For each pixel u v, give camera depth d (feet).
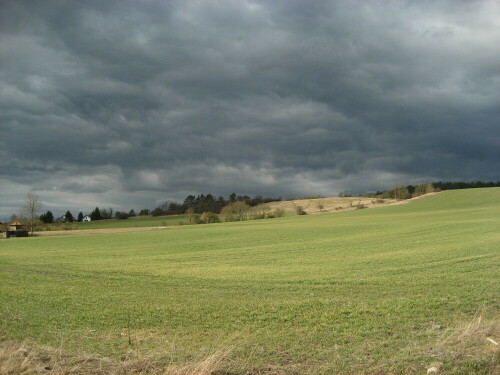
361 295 66.80
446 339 36.11
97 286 83.25
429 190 575.79
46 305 62.69
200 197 599.16
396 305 55.93
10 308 60.23
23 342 37.11
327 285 77.36
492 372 29.48
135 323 51.01
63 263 127.24
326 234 199.21
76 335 44.88
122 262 127.54
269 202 596.29
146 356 34.50
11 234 343.87
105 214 604.08
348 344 39.37
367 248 138.82
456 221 226.17
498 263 91.25
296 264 110.01
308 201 578.25
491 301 55.83
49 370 30.78
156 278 93.04
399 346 37.29
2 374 29.48
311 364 33.32
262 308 58.13
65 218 611.47
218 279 88.58
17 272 107.86
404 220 269.23
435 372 29.60
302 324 48.65
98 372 30.86
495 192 460.14
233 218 435.53
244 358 35.19
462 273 81.56
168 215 562.25
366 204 511.40
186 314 55.47
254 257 130.31
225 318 52.90
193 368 31.24
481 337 35.47
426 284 72.43
